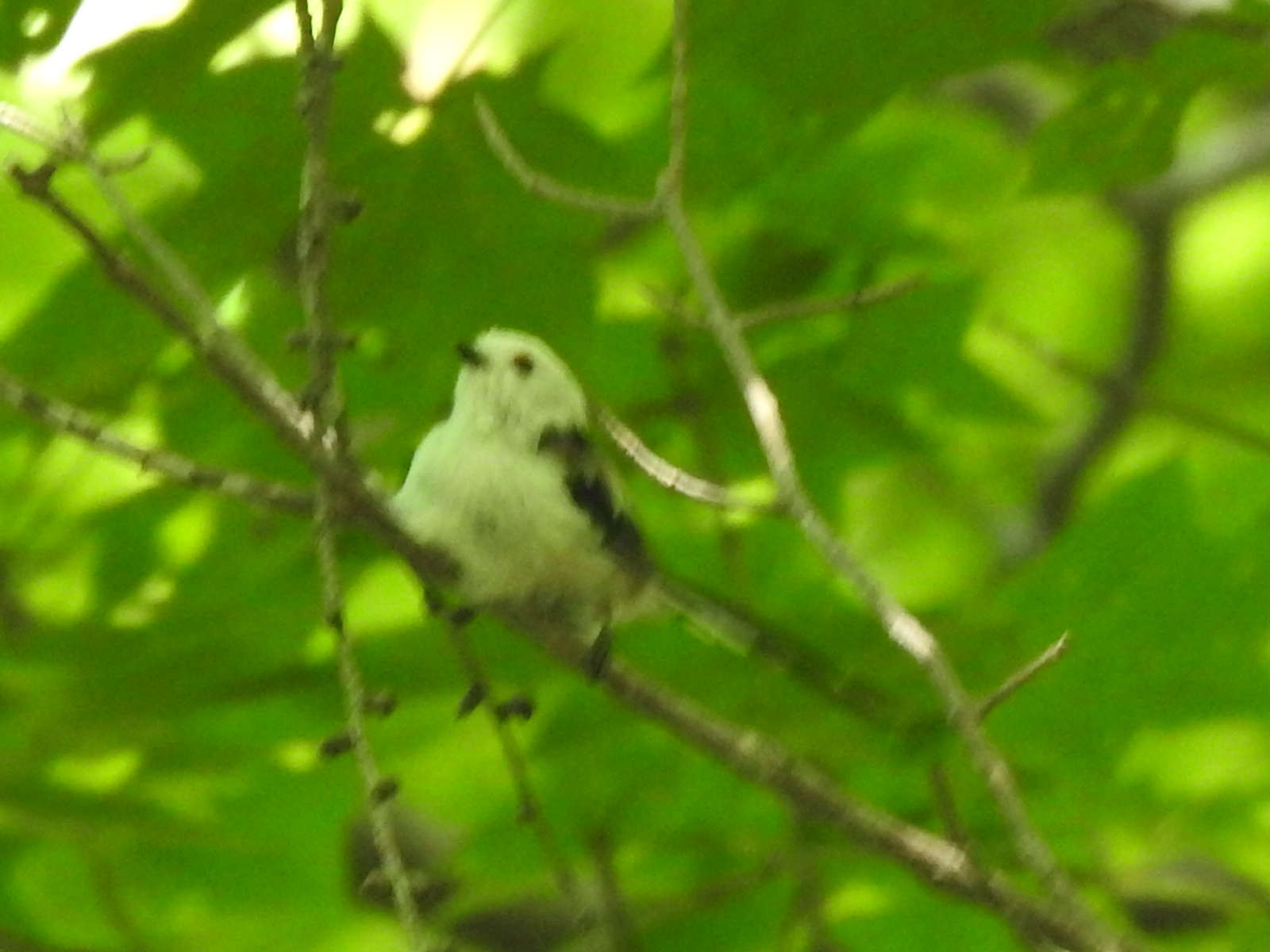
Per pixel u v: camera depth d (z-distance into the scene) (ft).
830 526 43.60
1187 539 35.63
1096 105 34.88
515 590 28.60
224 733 38.04
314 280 24.20
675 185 24.80
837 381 43.11
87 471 38.47
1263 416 54.19
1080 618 35.78
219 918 43.11
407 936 19.35
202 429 37.37
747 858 40.75
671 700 28.02
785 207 42.47
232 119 33.27
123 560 38.93
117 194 23.85
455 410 30.14
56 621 37.50
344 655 21.80
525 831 40.16
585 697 37.35
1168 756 37.29
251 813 40.29
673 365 41.01
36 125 23.97
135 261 34.09
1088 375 42.09
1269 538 35.53
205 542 38.29
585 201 24.94
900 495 49.90
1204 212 57.00
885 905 39.91
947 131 44.21
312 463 24.36
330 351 24.25
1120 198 55.42
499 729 25.58
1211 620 35.55
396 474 37.55
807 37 33.09
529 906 47.24
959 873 26.18
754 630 34.73
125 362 35.06
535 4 34.22
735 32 33.32
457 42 33.99
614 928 38.17
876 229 43.14
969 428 45.52
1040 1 32.94
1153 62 34.45
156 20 31.45
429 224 34.78
